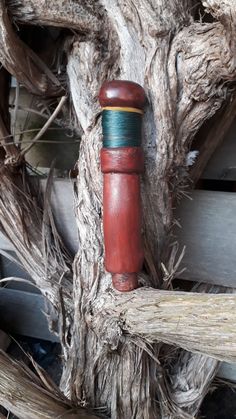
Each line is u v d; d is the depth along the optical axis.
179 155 0.22
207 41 0.19
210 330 0.18
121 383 0.26
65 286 0.28
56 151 0.34
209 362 0.28
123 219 0.20
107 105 0.20
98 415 0.27
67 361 0.28
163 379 0.28
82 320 0.25
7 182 0.28
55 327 0.31
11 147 0.27
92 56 0.23
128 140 0.20
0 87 0.27
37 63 0.25
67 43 0.25
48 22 0.23
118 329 0.23
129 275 0.21
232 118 0.26
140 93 0.20
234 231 0.26
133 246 0.21
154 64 0.21
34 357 0.39
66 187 0.28
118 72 0.23
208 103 0.21
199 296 0.20
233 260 0.27
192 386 0.29
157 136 0.21
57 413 0.24
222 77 0.19
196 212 0.26
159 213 0.23
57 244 0.29
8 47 0.22
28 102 0.33
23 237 0.28
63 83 0.26
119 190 0.20
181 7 0.21
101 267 0.24
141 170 0.20
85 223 0.24
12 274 0.39
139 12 0.21
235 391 0.35
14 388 0.24
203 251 0.27
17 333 0.41
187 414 0.28
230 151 0.29
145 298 0.21
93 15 0.22
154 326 0.21
